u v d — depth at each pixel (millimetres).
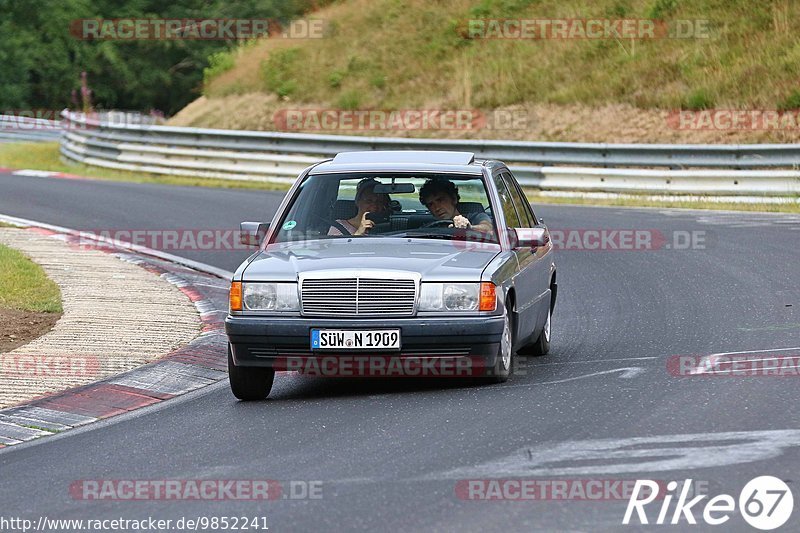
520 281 29078
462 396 26438
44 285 42406
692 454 20672
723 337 33312
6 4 176750
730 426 22688
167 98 178125
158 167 94250
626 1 105375
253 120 108000
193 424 25094
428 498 18547
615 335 34719
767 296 40156
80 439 24172
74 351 32281
